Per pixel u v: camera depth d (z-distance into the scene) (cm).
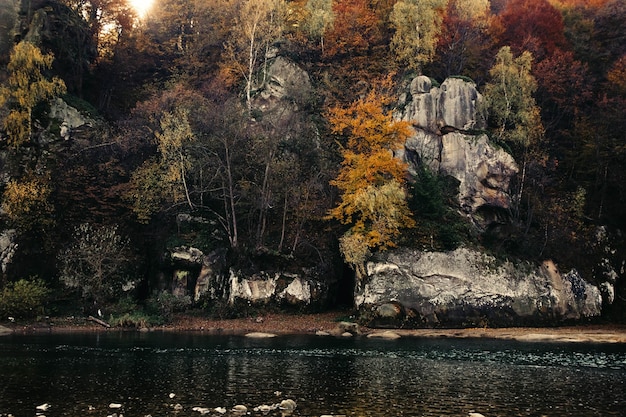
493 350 3869
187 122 5978
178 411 2044
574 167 7300
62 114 6341
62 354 3444
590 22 8850
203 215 6203
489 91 6862
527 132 6650
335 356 3509
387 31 8138
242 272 5762
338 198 6291
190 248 5866
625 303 6081
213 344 4062
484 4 8094
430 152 6456
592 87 7769
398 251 5484
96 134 6362
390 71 7119
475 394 2403
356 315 5444
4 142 6012
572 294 5806
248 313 5647
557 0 9656
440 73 7781
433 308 5328
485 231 6100
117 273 5809
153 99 6844
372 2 8419
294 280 5819
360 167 5725
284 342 4269
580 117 7575
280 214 6306
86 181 6028
